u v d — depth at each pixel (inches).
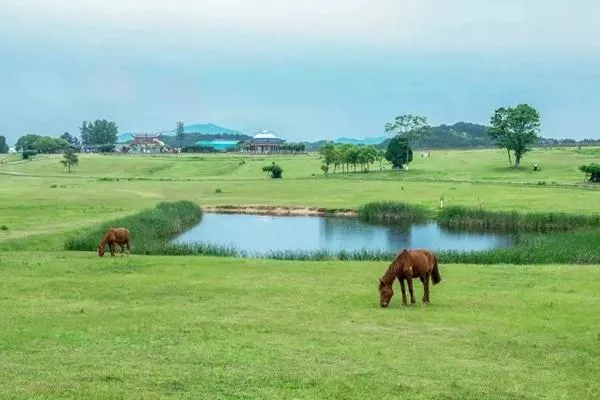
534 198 3336.6
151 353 641.6
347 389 542.3
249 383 553.6
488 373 593.9
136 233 2098.9
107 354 636.7
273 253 1801.2
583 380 577.6
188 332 729.0
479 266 1318.9
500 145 5831.7
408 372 591.8
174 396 517.7
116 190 3873.0
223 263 1314.0
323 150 6107.3
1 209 2635.3
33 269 1199.6
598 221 2554.1
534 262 1492.4
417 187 4190.5
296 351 653.9
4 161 7293.3
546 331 747.4
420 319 805.9
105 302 903.1
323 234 2536.9
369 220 3006.9
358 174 5620.1
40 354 634.2
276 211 3319.4
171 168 6382.9
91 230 2030.0
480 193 3681.1
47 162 6860.2
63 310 842.8
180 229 2618.1
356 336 717.9
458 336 722.8
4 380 550.3
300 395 526.3
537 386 560.7
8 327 743.1
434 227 2738.7
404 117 6392.7
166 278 1109.1
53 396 510.3
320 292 994.1
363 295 971.3
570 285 1065.5
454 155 7559.1
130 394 518.6
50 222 2245.3
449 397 530.9
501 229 2647.6
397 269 885.2
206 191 4099.4
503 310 864.3
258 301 917.8
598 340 708.7
